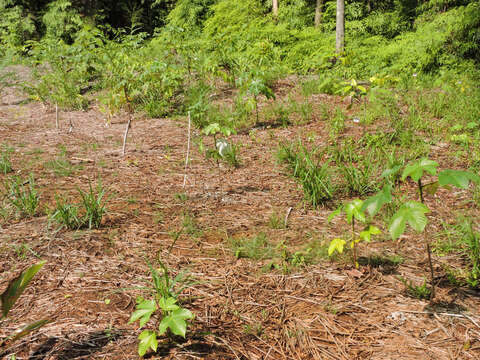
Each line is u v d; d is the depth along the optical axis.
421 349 1.76
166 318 1.67
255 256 2.56
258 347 1.80
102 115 7.10
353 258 2.52
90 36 8.17
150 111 6.79
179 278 2.08
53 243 2.68
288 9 14.16
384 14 13.33
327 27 12.98
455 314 1.97
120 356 1.72
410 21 14.30
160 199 3.47
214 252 2.63
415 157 4.28
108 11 18.33
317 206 3.32
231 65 8.50
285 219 3.04
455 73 9.16
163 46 8.67
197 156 4.70
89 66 8.57
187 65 8.20
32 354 1.72
